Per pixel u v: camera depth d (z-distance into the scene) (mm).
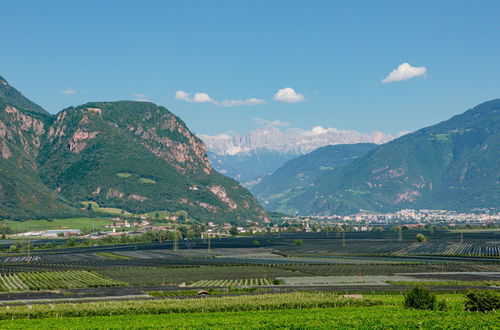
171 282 191250
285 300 137250
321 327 99875
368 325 100812
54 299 151625
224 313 124125
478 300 116688
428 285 176000
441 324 99312
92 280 197875
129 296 156625
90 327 104188
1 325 108250
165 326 103812
